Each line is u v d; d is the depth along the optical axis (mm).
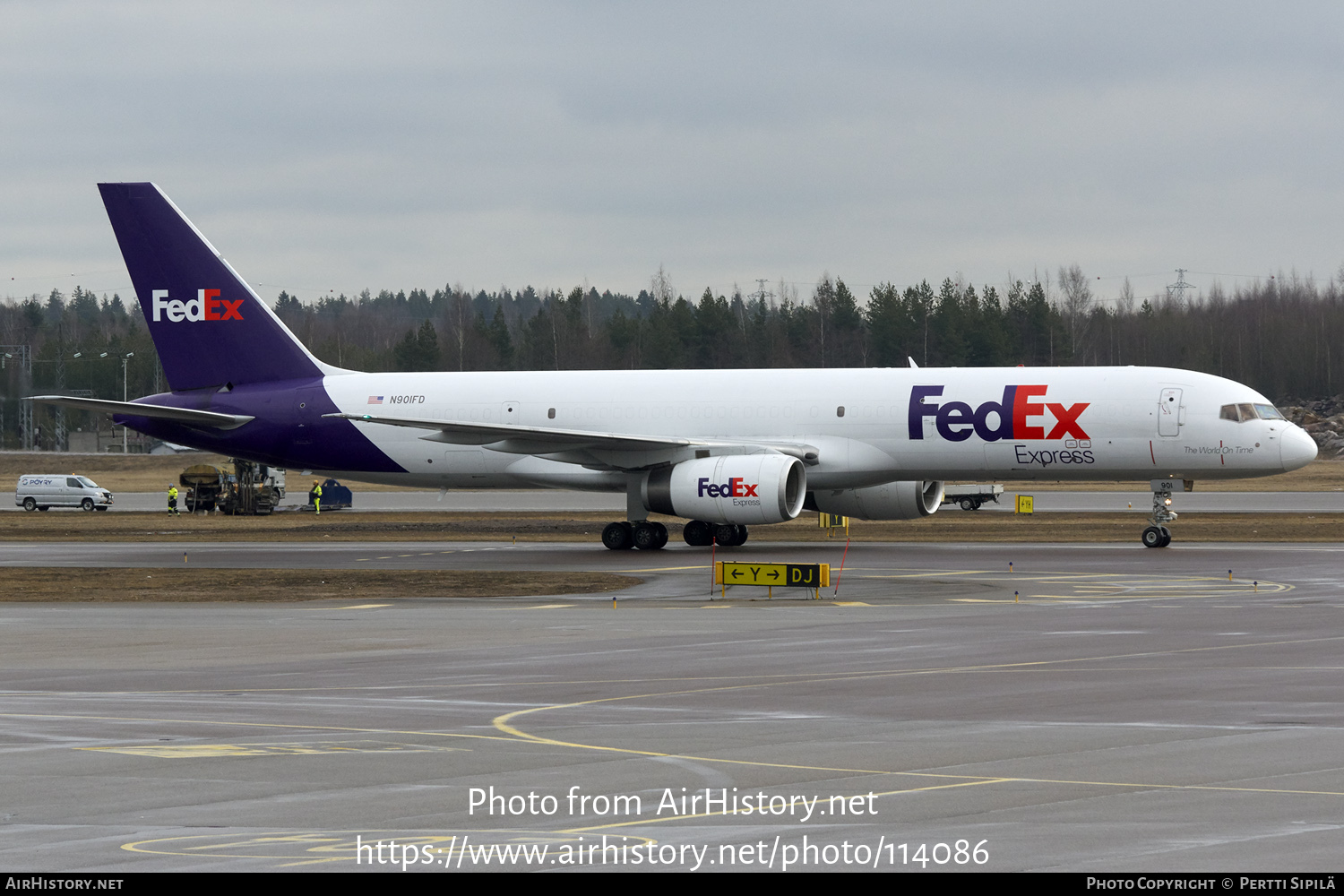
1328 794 42375
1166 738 51531
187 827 39844
